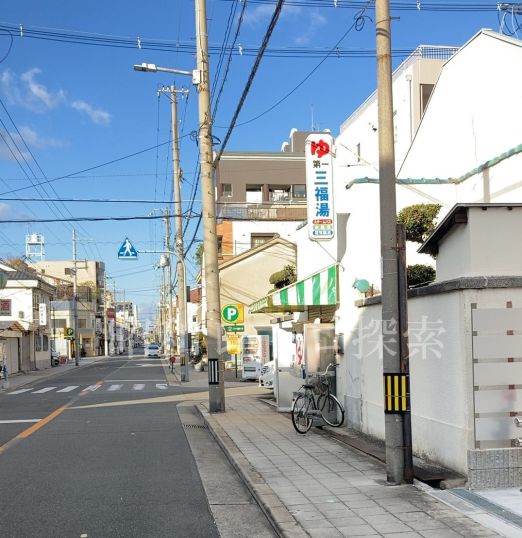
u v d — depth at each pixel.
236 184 50.41
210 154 15.92
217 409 15.00
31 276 50.44
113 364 57.47
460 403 6.70
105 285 102.56
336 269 11.99
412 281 10.73
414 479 6.84
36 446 10.77
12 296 48.38
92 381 31.86
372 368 9.91
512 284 6.54
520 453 6.42
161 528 5.81
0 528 5.86
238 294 38.00
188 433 12.33
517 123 11.20
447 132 14.06
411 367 8.20
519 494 6.15
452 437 6.92
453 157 13.73
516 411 6.52
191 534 5.62
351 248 11.18
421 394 7.87
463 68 13.32
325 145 11.80
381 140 7.04
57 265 96.06
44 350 52.62
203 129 15.92
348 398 11.31
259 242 45.41
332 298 11.95
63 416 15.62
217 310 15.38
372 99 25.09
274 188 50.81
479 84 12.60
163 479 7.96
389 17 7.09
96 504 6.70
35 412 16.78
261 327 35.47
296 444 9.92
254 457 8.84
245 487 7.46
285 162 51.03
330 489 6.73
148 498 6.96
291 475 7.55
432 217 10.54
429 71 23.02
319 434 10.95
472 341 6.55
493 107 12.05
